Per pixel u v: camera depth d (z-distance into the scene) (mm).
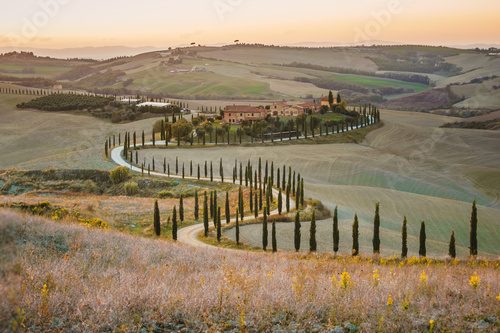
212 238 78500
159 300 17219
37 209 56625
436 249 77250
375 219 67250
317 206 103562
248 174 131500
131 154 165500
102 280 21266
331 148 197500
